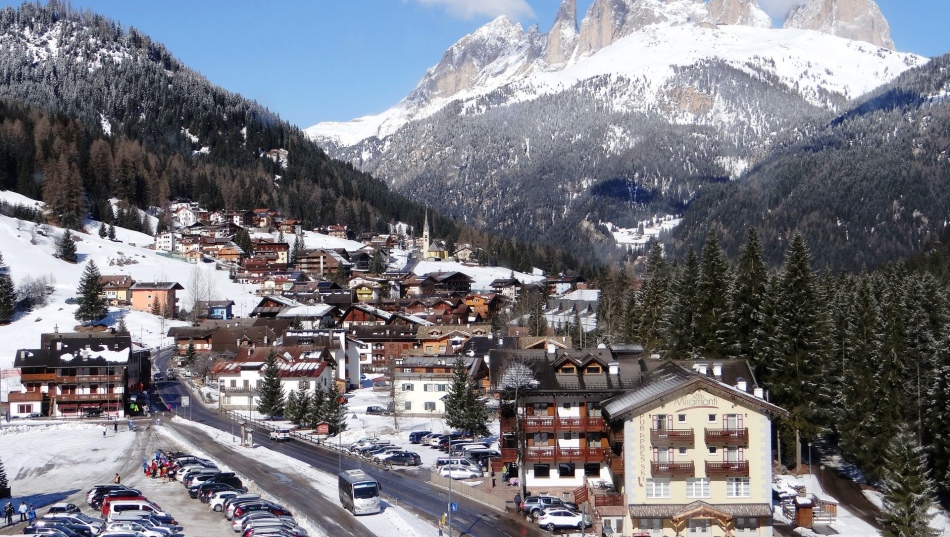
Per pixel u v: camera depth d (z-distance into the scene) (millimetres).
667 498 76062
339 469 100375
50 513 77188
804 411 98688
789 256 104625
